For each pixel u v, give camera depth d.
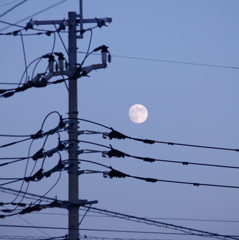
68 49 74.56
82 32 73.88
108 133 76.06
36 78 74.38
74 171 71.94
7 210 77.25
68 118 72.94
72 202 70.94
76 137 73.06
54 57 74.00
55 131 74.62
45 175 75.19
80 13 74.44
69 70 73.75
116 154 75.81
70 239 70.50
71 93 73.75
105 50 73.56
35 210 74.62
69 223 71.00
